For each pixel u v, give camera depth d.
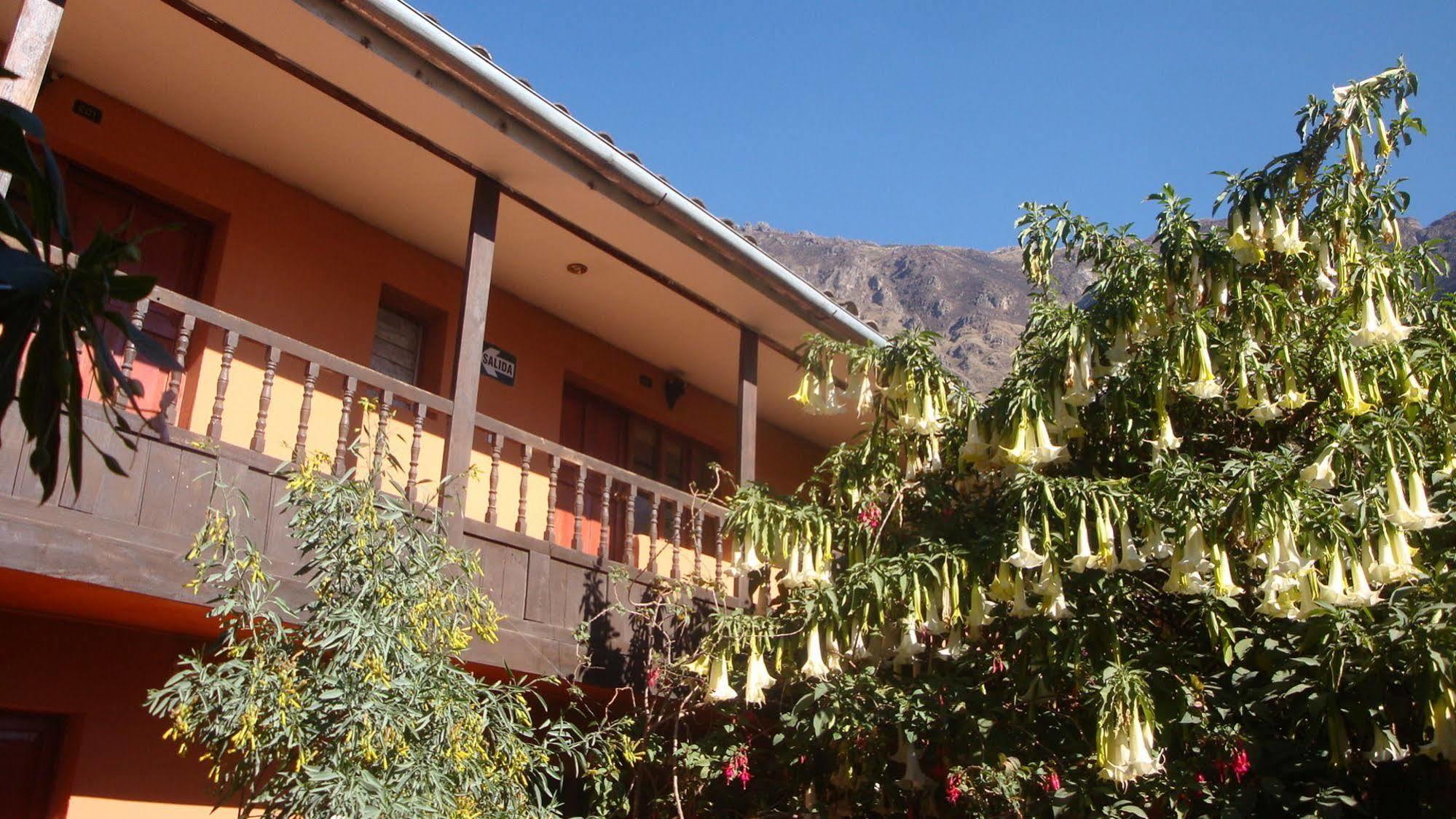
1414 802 5.40
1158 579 6.36
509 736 5.19
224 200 7.79
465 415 6.76
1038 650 6.03
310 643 4.73
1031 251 7.10
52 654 6.25
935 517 7.15
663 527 10.93
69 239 1.99
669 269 8.53
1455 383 5.98
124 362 5.68
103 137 7.20
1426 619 4.96
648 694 7.14
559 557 7.21
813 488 7.56
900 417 7.05
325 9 6.14
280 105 7.28
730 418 11.95
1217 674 5.94
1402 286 6.32
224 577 4.70
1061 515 5.68
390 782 4.56
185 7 6.20
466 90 6.72
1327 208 6.45
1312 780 5.43
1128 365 6.60
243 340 7.69
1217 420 6.71
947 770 6.28
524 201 7.74
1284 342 6.11
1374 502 5.18
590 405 10.56
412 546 5.07
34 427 1.99
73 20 6.57
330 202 8.43
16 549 4.77
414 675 4.76
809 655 6.34
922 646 6.32
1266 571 5.74
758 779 7.20
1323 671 5.21
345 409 6.24
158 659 6.69
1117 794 5.52
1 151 1.93
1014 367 6.85
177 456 5.45
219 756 4.78
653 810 7.00
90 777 6.28
